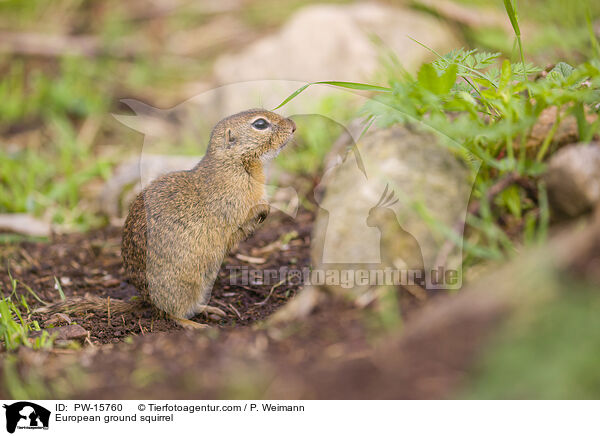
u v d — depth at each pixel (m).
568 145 6.97
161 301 8.03
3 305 7.58
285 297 8.18
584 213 6.07
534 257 5.55
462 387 5.00
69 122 16.09
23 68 18.39
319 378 5.48
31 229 11.34
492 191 6.76
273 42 15.20
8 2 20.12
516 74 7.36
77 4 21.22
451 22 14.73
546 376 4.65
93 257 10.57
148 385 5.81
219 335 6.64
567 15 12.98
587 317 4.86
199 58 18.77
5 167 13.04
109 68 18.38
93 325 7.91
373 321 6.12
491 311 5.35
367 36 14.01
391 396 5.13
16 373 6.34
